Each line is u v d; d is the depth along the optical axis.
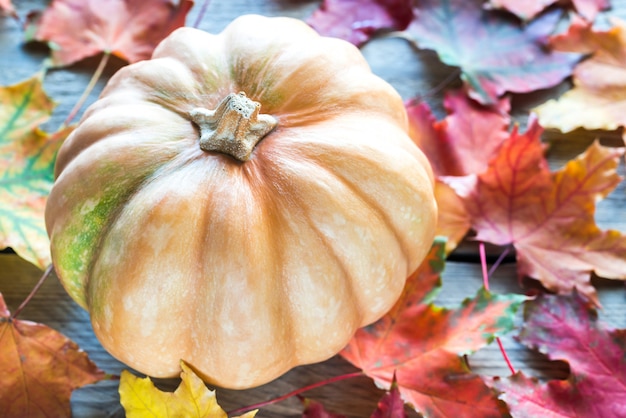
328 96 0.86
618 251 0.97
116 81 0.88
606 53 1.04
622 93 1.03
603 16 1.08
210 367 0.85
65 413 0.91
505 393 0.91
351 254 0.84
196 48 0.88
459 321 0.93
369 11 1.07
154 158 0.83
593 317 0.94
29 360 0.91
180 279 0.82
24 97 0.98
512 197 0.98
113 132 0.85
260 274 0.82
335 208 0.83
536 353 0.96
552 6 1.07
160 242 0.81
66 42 1.04
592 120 1.02
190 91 0.86
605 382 0.92
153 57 0.91
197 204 0.82
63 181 0.85
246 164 0.84
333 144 0.84
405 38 1.08
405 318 0.94
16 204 0.96
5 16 1.07
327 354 0.88
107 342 0.86
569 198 0.97
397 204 0.85
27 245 0.94
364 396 0.94
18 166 0.97
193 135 0.84
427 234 0.88
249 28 0.89
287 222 0.83
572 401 0.92
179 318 0.83
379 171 0.84
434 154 1.01
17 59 1.05
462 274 0.99
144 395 0.86
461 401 0.91
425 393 0.92
